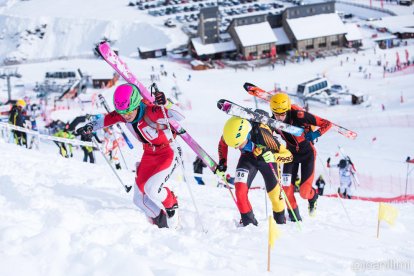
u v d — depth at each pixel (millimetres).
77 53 126312
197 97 67750
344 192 22828
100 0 142125
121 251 4340
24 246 4301
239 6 132875
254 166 8250
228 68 93438
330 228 8469
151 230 6359
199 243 6062
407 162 34000
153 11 130375
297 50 98875
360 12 126250
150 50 102750
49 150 28062
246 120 8109
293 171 9453
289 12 101000
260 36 98188
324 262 6090
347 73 83562
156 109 6945
